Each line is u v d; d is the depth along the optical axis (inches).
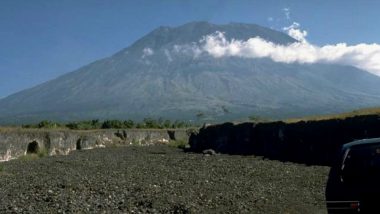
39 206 999.6
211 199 1069.1
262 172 1713.8
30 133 2928.2
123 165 2095.2
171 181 1419.8
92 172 1766.7
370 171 600.1
